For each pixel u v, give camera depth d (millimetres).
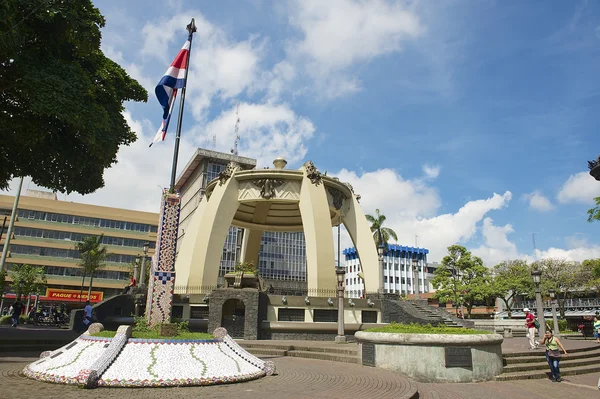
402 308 23641
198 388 8805
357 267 108812
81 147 21641
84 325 19484
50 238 73625
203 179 77625
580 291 55531
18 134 19484
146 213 82062
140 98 24906
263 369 10852
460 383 11703
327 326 21906
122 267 77000
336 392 8695
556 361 12797
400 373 11953
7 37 15211
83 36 18875
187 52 15195
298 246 89562
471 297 49625
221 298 20578
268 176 26625
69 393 7898
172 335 11148
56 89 16891
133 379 8719
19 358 13477
